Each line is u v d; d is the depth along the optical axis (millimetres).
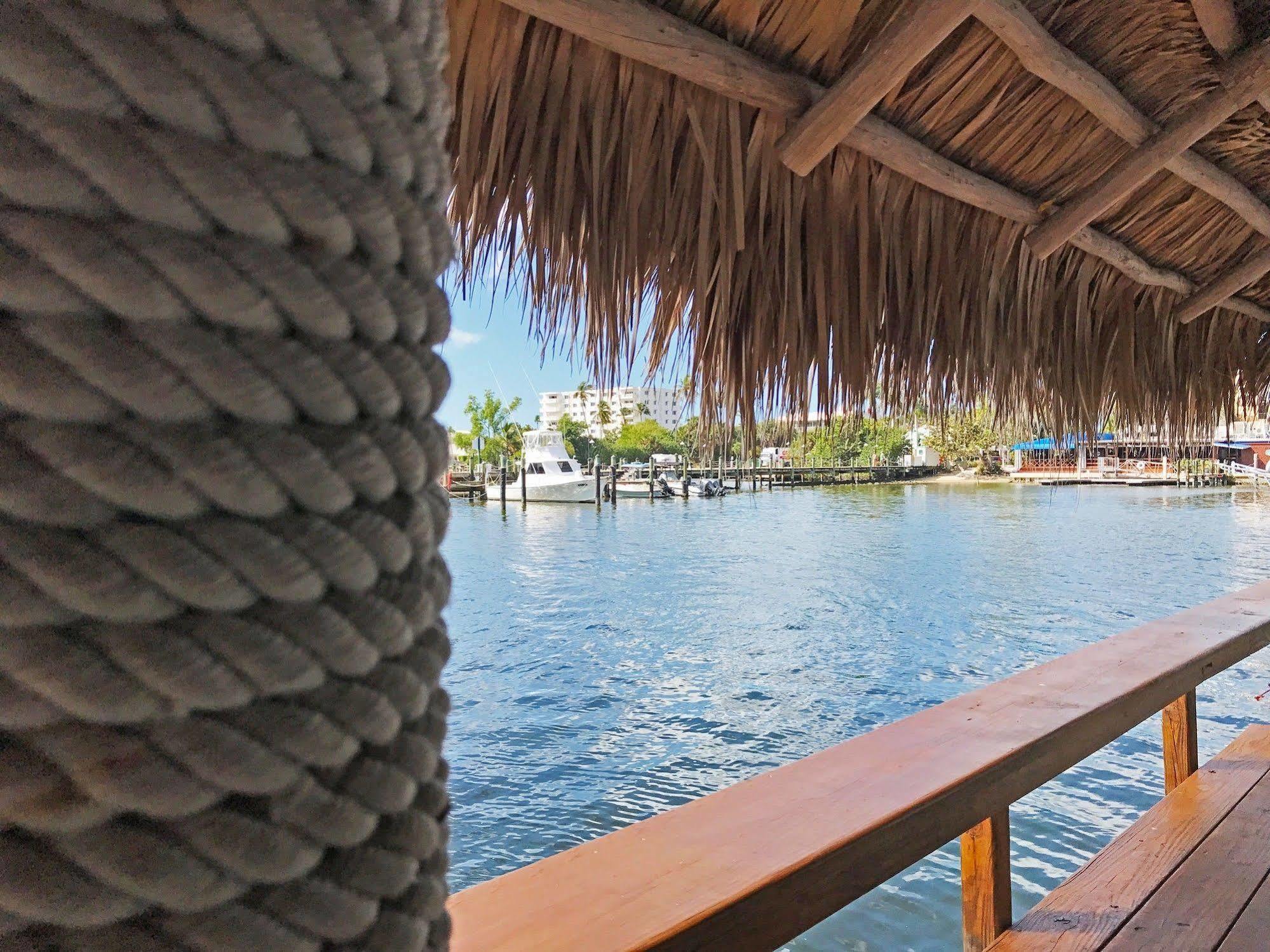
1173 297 2600
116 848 191
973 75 1579
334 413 218
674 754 7289
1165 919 1631
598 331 1389
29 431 187
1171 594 13758
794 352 1610
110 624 190
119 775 190
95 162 183
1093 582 14938
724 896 980
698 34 1280
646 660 10312
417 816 247
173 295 192
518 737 7656
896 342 1792
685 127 1438
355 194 219
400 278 240
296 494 209
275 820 208
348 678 221
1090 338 2395
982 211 1922
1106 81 1619
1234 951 1523
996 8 1410
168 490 192
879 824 1168
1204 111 1707
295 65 210
